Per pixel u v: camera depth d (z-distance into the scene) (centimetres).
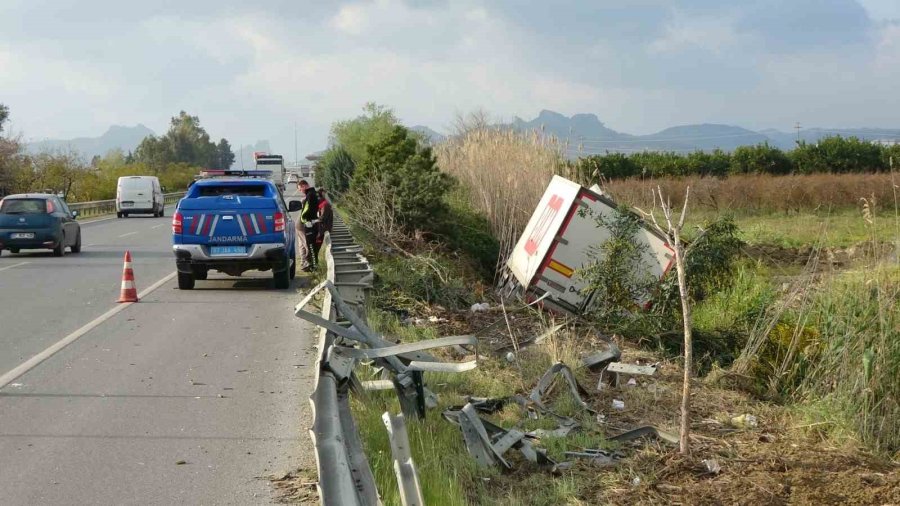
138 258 2584
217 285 1955
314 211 2236
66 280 2016
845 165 5444
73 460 732
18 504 633
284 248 1834
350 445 646
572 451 790
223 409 893
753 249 2658
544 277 1673
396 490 629
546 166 2508
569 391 978
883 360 985
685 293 793
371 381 910
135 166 9912
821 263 2273
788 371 1181
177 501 640
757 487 711
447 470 700
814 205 3997
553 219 1736
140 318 1471
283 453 753
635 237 1605
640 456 780
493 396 959
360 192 2942
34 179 6544
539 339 1208
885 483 743
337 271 1675
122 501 641
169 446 771
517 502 652
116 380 1019
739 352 1367
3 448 764
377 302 1535
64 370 1071
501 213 2470
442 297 1702
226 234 1816
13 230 2559
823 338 1178
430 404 870
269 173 2191
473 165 2602
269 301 1692
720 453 814
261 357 1152
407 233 2497
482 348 1217
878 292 1087
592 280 1564
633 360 1238
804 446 861
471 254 2453
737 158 5516
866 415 926
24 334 1315
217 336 1305
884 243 1309
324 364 800
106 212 6356
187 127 17962
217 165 19275
